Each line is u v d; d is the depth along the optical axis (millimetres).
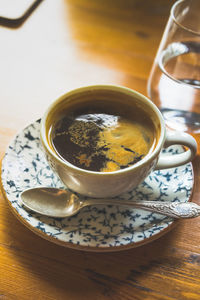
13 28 489
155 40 484
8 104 411
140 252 312
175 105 396
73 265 305
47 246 313
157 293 293
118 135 336
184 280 300
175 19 380
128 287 295
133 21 505
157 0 527
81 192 325
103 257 309
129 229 311
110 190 311
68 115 346
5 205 335
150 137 333
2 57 456
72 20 503
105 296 291
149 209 318
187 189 337
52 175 351
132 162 319
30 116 403
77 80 437
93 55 463
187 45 400
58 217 313
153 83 409
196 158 376
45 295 290
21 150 356
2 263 304
